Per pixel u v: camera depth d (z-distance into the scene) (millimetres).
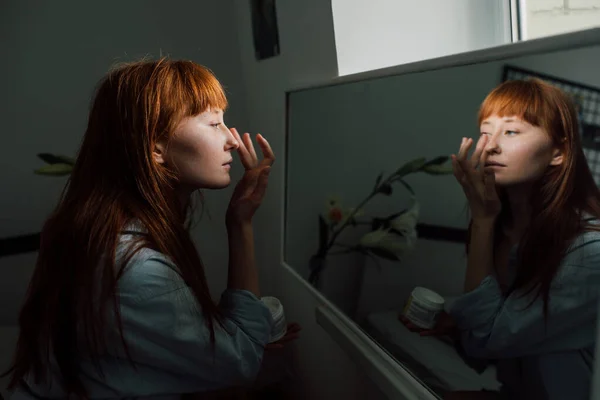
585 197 400
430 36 981
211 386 740
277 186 1450
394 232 739
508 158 485
